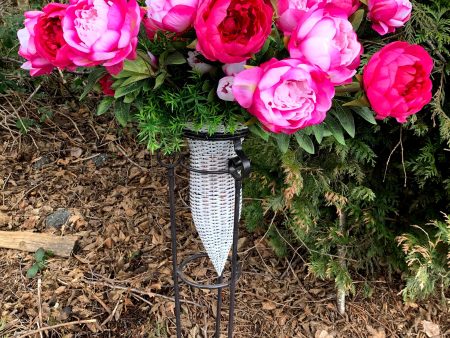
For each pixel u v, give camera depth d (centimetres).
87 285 180
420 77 81
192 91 88
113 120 253
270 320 172
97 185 225
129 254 193
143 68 84
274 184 171
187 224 206
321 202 176
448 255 148
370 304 178
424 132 145
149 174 230
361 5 88
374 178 171
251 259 193
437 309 175
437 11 140
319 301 179
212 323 170
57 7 74
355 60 82
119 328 167
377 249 176
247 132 103
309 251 181
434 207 171
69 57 73
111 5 72
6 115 246
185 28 80
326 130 94
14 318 168
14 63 245
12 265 187
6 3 259
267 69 73
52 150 242
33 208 213
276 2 79
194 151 111
